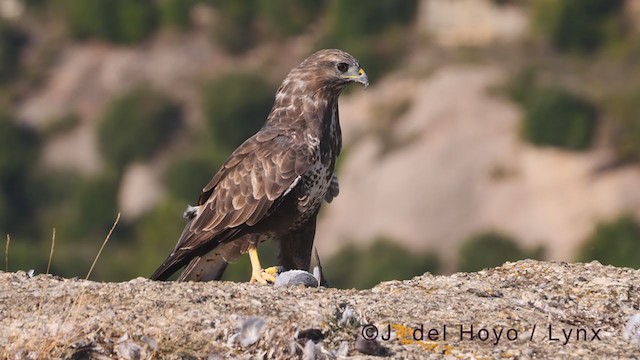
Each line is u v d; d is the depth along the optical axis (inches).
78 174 2437.3
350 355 311.9
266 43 2743.6
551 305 354.6
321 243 1834.4
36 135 2529.5
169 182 2332.7
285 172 427.5
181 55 2687.0
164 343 310.5
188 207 446.9
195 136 2476.6
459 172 1857.8
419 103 2106.3
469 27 2544.3
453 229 1782.7
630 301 361.1
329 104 440.5
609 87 2204.7
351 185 1908.2
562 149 1866.4
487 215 1787.6
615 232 1721.2
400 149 1950.1
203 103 2495.1
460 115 2006.6
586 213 1779.0
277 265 446.9
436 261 1760.6
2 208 2342.5
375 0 2615.7
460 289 366.3
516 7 2544.3
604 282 373.4
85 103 2632.9
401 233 1793.8
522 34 2493.8
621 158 1871.3
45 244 2246.6
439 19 2564.0
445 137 1941.4
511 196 1811.0
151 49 2719.0
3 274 363.9
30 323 321.1
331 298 345.1
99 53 2738.7
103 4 2746.1
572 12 2464.3
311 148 432.1
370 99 2215.8
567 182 1834.4
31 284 354.0
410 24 2596.0
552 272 385.1
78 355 307.3
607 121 1990.7
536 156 1868.8
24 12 2859.3
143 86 2605.8
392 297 350.0
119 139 2437.3
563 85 2166.6
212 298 337.7
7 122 2504.9
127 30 2736.2
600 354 317.1
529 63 2343.8
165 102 2532.0
